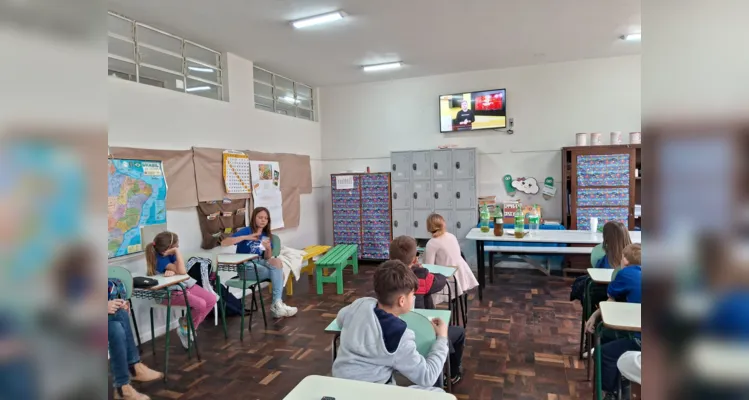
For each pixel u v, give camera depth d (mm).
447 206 6293
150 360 3350
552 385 2791
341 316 2004
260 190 5461
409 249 2842
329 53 5184
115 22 3785
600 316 2295
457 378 2816
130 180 3691
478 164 6457
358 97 7043
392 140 6883
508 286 5266
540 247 5469
